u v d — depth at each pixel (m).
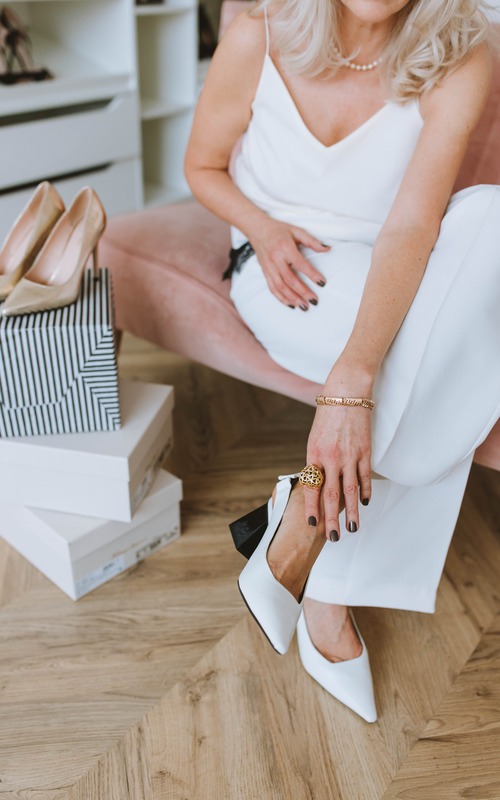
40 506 1.29
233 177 1.40
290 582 0.93
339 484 0.97
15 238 1.34
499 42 1.20
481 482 1.64
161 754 1.04
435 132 1.10
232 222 1.31
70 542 1.21
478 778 1.03
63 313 1.19
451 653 1.23
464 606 1.32
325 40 1.12
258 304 1.27
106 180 2.48
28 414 1.22
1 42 2.12
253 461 1.67
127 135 2.47
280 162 1.26
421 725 1.11
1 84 2.13
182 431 1.76
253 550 1.01
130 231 1.52
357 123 1.19
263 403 1.90
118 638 1.22
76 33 2.46
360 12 1.02
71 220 1.34
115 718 1.09
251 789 1.00
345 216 1.27
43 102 2.21
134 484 1.25
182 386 1.94
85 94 2.30
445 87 1.10
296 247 1.21
